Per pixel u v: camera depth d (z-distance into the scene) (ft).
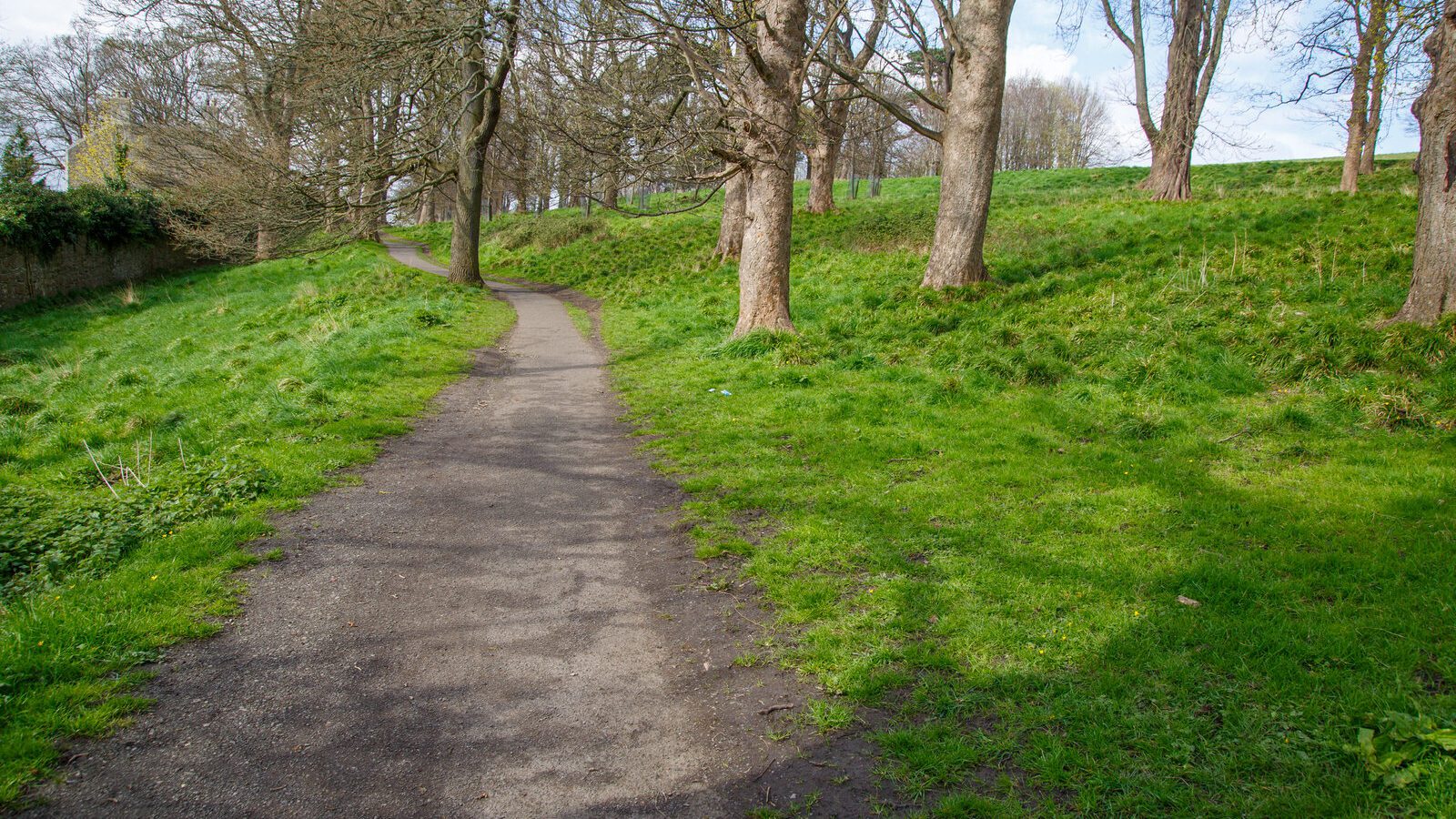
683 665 14.23
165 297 83.41
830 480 23.02
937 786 10.87
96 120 138.82
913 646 14.07
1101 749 11.22
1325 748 10.92
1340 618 14.14
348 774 11.28
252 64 73.36
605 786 11.14
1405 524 17.89
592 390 36.42
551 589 17.25
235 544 18.93
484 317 58.44
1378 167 97.14
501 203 194.80
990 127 46.34
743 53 44.37
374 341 44.32
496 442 28.35
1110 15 89.56
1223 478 21.81
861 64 70.33
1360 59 55.47
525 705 13.05
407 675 13.88
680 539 19.77
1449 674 12.28
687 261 78.33
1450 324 29.53
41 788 10.60
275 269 92.17
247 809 10.50
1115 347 34.24
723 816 10.55
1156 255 48.01
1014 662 13.43
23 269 78.84
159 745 11.70
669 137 41.09
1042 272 50.03
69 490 22.93
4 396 40.70
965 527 19.16
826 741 11.98
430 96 68.80
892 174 222.28
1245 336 32.65
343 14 57.00
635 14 38.19
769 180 40.52
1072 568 16.70
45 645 13.56
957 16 48.32
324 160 68.74
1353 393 26.76
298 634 15.12
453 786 11.11
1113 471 22.65
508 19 53.57
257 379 37.01
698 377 36.70
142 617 15.08
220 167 75.61
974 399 30.25
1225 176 106.93
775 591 16.57
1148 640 13.78
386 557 18.75
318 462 24.98
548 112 51.03
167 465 24.61
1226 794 10.26
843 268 60.29
